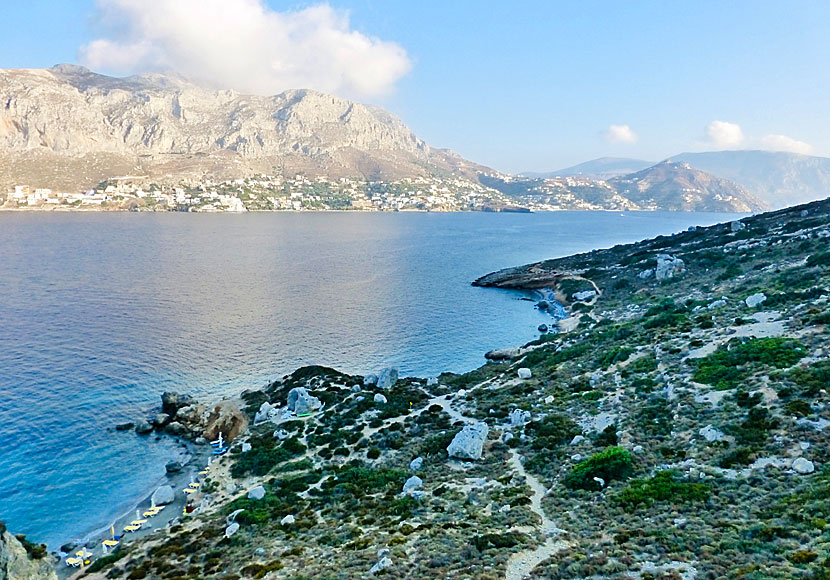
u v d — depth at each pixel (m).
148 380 79.75
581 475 36.00
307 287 153.12
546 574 23.20
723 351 52.28
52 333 100.06
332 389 73.19
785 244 110.31
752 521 25.36
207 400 73.38
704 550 22.75
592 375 60.31
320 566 28.41
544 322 120.38
